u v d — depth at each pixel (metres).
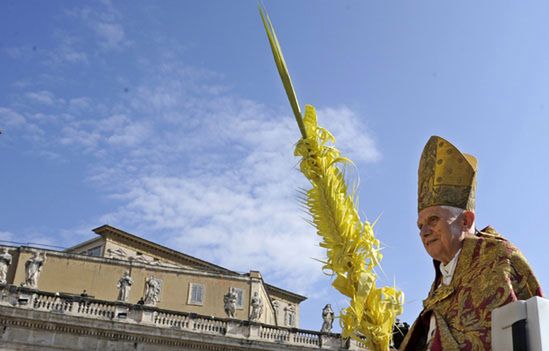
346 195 4.79
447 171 4.34
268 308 62.44
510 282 3.72
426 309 4.19
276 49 4.78
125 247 60.59
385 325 4.51
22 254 50.12
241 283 55.81
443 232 4.21
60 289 50.22
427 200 4.36
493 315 3.56
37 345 39.47
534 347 3.33
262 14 4.77
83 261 51.72
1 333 38.97
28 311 39.75
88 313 41.72
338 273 4.62
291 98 4.83
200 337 43.00
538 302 3.40
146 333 41.91
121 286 44.66
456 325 3.83
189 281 54.38
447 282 4.16
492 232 4.46
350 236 4.68
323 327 46.06
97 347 40.75
